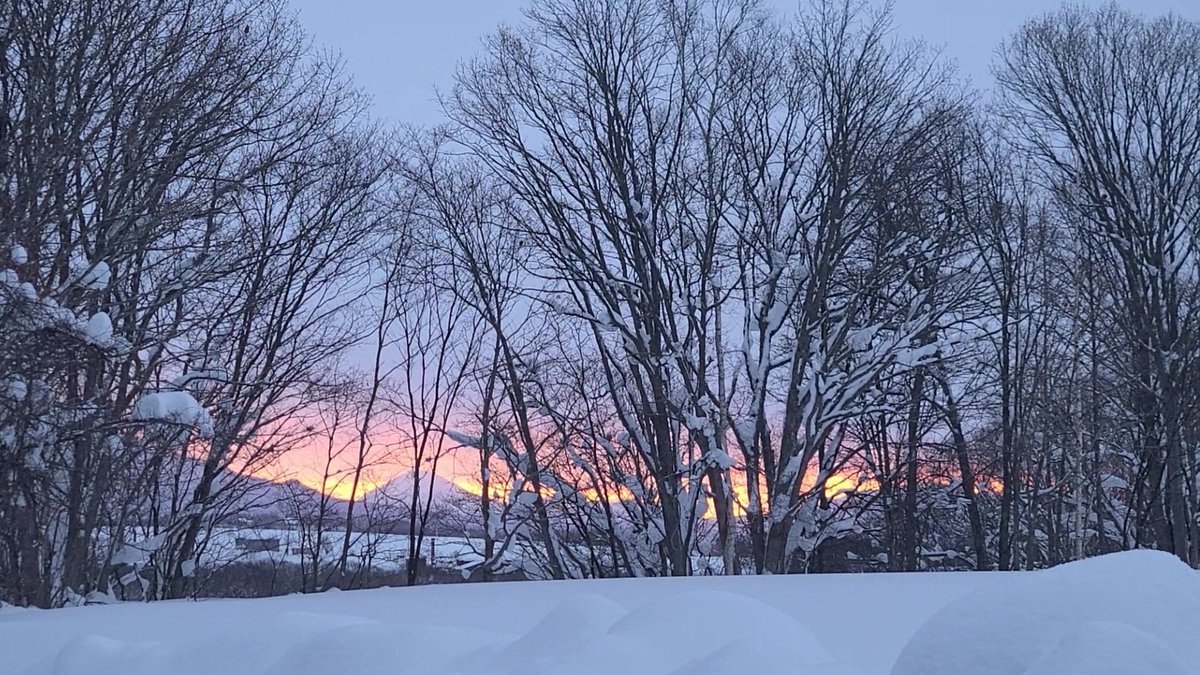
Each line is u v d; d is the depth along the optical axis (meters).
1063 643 2.91
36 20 14.45
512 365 23.53
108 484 15.49
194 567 18.89
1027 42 26.19
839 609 8.52
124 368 15.72
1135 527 26.77
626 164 23.08
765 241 22.52
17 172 13.85
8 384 11.91
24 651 7.34
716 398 22.16
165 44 16.17
